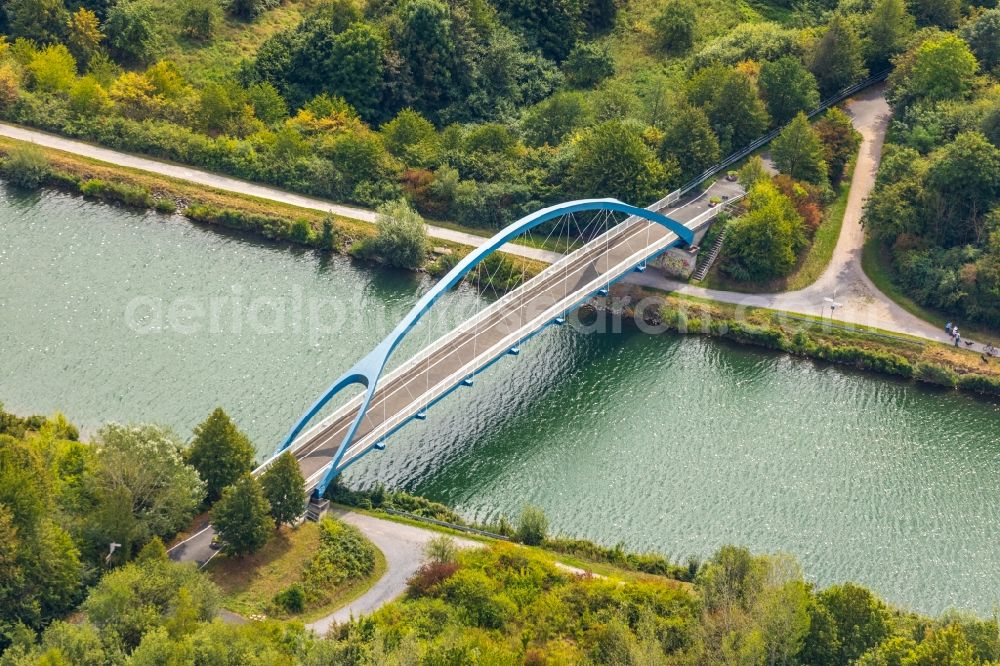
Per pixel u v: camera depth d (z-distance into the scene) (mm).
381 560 163875
